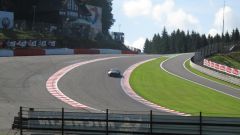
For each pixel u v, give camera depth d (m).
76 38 113.12
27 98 45.47
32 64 68.56
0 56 77.81
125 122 27.06
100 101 46.44
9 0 118.00
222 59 89.69
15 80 54.97
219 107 47.25
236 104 49.62
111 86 56.19
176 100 50.22
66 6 114.44
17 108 39.88
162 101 49.00
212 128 26.09
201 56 91.38
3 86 50.84
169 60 92.19
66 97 47.38
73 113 27.64
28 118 28.09
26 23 107.44
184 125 26.38
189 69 78.44
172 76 68.81
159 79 64.94
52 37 105.88
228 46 103.00
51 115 27.91
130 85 58.12
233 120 25.89
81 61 77.38
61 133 27.81
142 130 26.83
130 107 43.94
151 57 97.75
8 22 98.38
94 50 103.94
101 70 68.62
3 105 40.91
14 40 88.56
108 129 27.25
